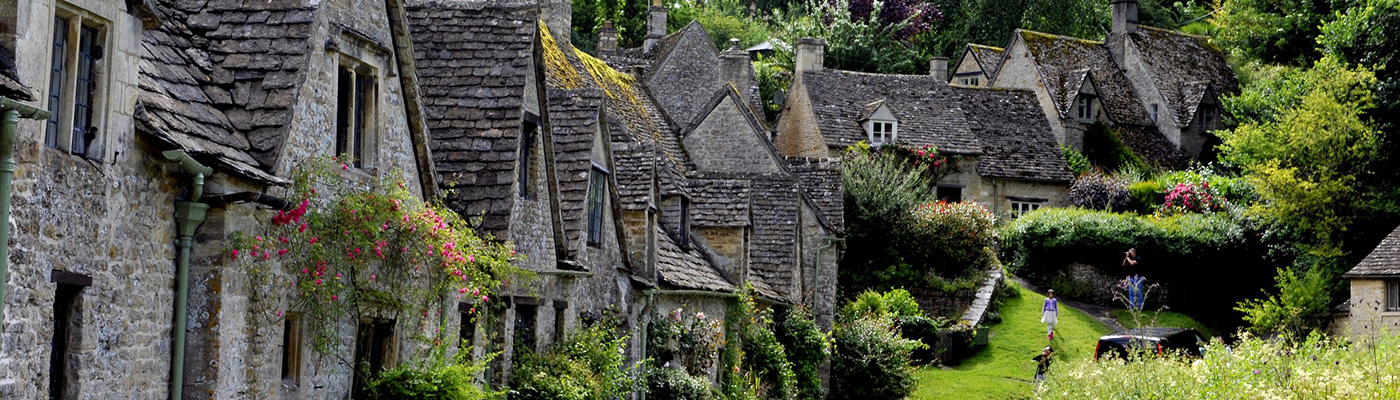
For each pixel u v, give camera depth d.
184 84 11.22
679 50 49.22
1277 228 45.38
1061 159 53.53
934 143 51.41
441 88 16.42
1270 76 56.41
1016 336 38.69
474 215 15.52
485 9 17.02
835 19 69.31
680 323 21.95
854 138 51.12
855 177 42.81
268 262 11.37
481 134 16.06
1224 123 59.78
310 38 11.93
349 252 12.16
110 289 9.74
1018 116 54.91
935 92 54.56
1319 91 46.81
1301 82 49.94
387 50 13.36
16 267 8.66
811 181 33.38
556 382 16.50
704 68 49.03
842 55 68.19
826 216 31.23
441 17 17.00
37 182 8.87
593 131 18.58
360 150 13.19
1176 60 62.50
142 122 10.02
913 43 73.62
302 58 11.80
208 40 12.00
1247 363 17.81
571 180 18.22
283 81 11.68
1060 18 73.88
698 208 25.97
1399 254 39.97
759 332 25.83
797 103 53.28
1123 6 62.72
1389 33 48.56
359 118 13.22
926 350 35.59
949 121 52.91
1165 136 60.12
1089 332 39.62
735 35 70.31
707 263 25.31
